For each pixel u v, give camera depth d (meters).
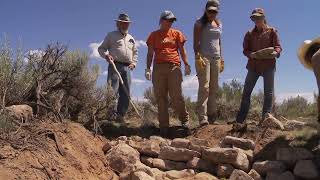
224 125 4.52
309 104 6.37
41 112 3.99
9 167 2.89
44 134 3.41
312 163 3.56
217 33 4.71
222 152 3.74
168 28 4.63
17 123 3.41
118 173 3.64
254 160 3.88
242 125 4.30
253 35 4.67
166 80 4.65
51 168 3.10
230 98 6.17
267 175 3.61
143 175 3.33
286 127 4.38
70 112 4.69
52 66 4.32
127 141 4.09
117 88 4.97
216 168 3.81
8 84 3.88
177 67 4.62
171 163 3.88
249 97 4.71
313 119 4.77
